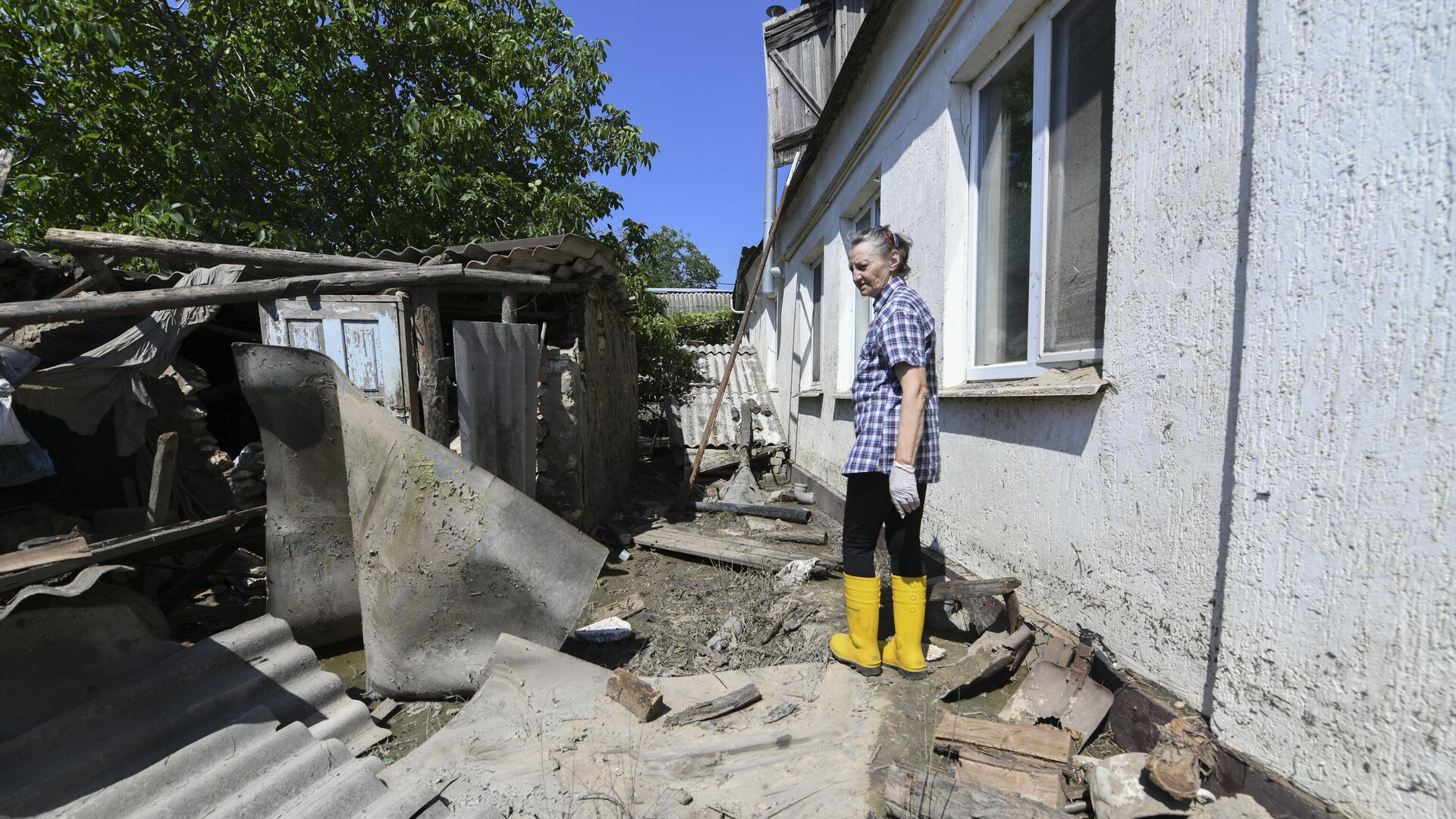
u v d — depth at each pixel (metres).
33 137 6.34
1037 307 2.98
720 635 3.26
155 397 4.36
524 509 2.85
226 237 6.52
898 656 2.71
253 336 5.20
